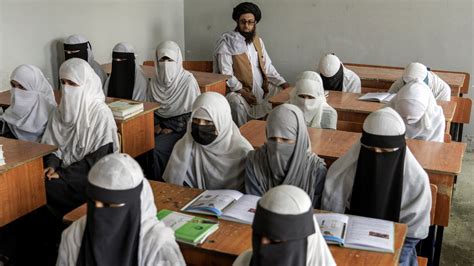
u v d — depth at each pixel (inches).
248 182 98.0
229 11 250.2
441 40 221.9
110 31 212.7
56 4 185.3
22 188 109.9
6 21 167.3
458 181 184.9
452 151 116.3
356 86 194.1
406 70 179.8
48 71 186.2
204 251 73.9
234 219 81.8
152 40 238.4
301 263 57.1
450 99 175.9
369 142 89.1
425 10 220.8
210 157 107.6
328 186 96.2
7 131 139.2
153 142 153.9
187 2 256.5
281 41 245.9
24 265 113.4
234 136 108.3
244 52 221.5
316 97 142.3
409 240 92.8
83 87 125.8
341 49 237.9
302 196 56.7
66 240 69.2
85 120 126.3
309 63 244.5
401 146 89.0
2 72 168.1
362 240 74.7
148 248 67.1
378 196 90.8
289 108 93.1
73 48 182.5
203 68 230.8
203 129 104.3
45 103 137.0
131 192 64.6
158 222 70.4
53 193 121.8
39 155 111.0
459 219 153.9
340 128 144.2
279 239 55.2
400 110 130.3
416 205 91.9
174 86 175.9
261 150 99.3
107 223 64.7
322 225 78.9
